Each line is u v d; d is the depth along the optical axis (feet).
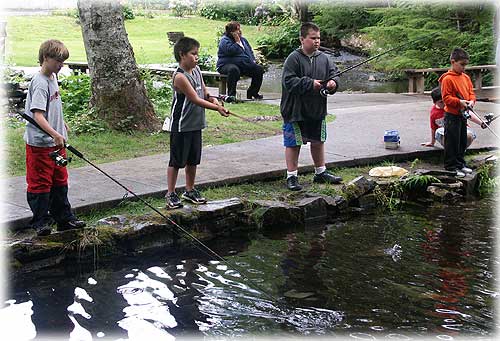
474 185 24.98
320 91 22.21
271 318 14.82
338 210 22.30
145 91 30.55
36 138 17.04
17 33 81.00
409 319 14.79
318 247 19.38
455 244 19.54
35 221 17.69
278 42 75.97
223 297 15.96
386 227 21.13
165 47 73.51
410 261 18.25
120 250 18.62
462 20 57.62
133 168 24.09
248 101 40.63
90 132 29.19
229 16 97.66
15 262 17.11
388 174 24.34
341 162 25.17
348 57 71.67
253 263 18.17
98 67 29.81
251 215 20.80
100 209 19.98
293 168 22.88
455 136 25.00
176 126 19.62
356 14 73.67
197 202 20.59
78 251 17.97
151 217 19.34
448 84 24.82
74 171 23.53
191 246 19.48
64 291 16.31
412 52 56.29
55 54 16.67
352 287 16.55
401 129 31.19
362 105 39.68
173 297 15.98
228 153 26.45
